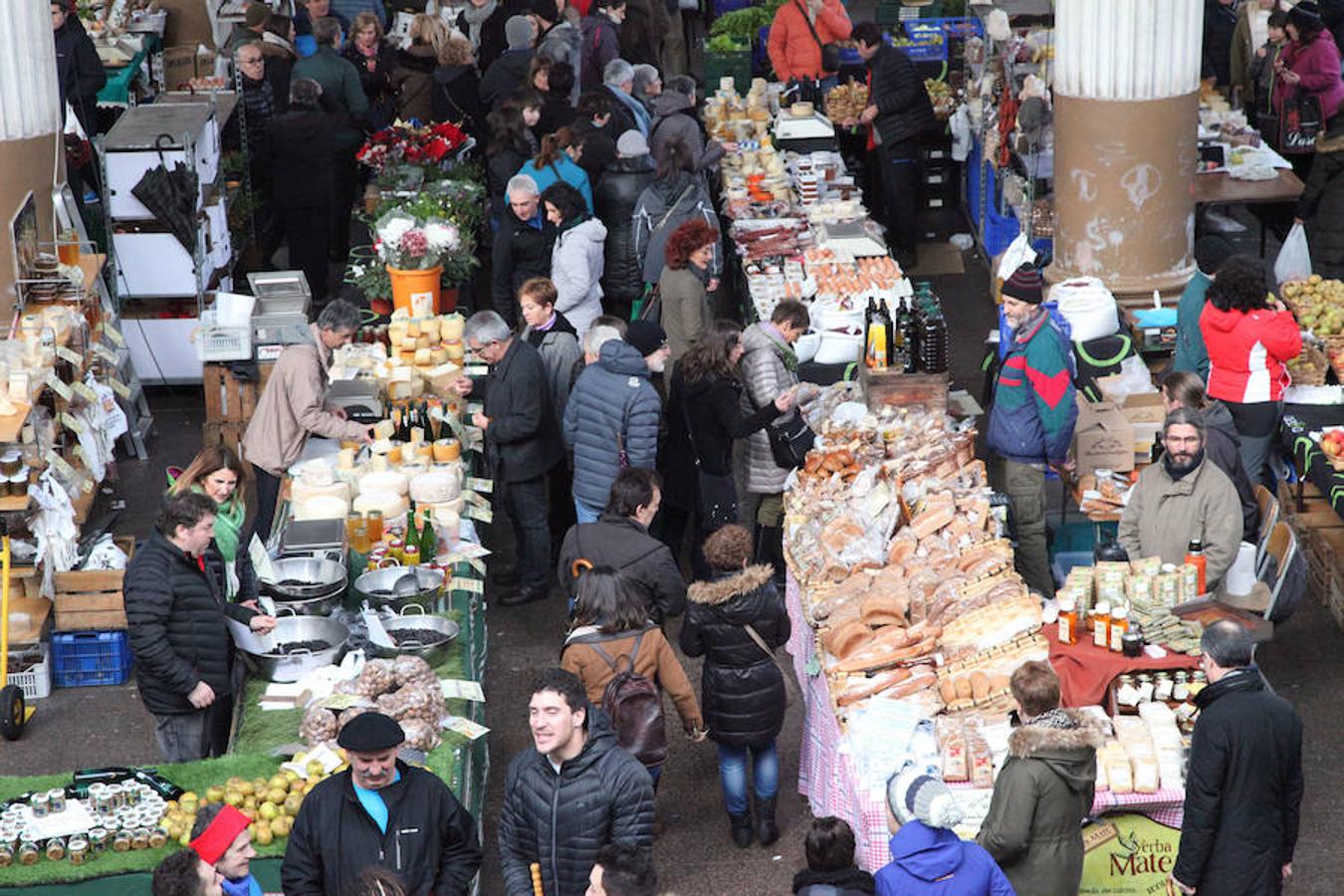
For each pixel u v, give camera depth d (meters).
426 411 15.58
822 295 18.22
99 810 10.48
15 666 14.36
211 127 19.97
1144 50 17.70
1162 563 12.23
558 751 9.40
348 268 19.73
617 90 22.38
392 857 9.09
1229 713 9.73
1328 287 17.47
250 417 17.92
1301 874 11.80
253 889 8.91
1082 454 14.55
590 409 14.86
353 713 10.92
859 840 10.75
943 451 14.53
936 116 23.92
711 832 12.55
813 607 12.54
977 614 11.79
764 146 22.70
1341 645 14.59
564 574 12.68
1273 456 16.17
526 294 16.06
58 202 17.42
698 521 15.77
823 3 25.45
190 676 11.41
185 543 11.38
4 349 14.80
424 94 24.84
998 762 10.71
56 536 14.48
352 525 13.66
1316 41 22.64
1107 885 10.64
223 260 20.09
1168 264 18.48
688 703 11.52
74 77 20.66
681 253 16.69
